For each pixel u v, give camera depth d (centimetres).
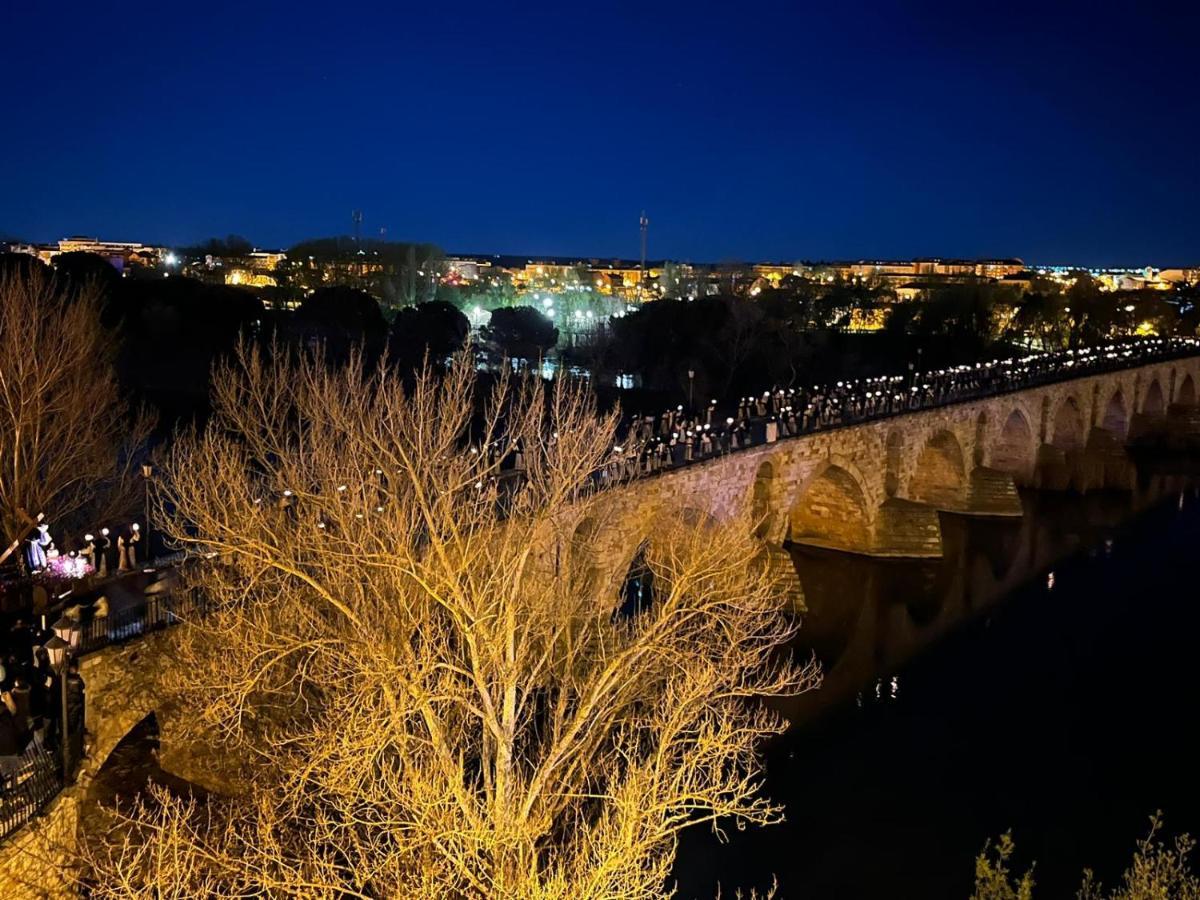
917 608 6469
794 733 4741
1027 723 4928
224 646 2578
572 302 16850
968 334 14750
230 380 4241
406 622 2430
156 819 2489
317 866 2164
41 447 3847
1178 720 4975
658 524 4069
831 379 11562
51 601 2853
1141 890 1809
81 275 8550
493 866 2072
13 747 2192
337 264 18700
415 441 2631
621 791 2320
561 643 3038
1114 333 18012
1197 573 7319
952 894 3625
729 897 3575
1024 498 9462
